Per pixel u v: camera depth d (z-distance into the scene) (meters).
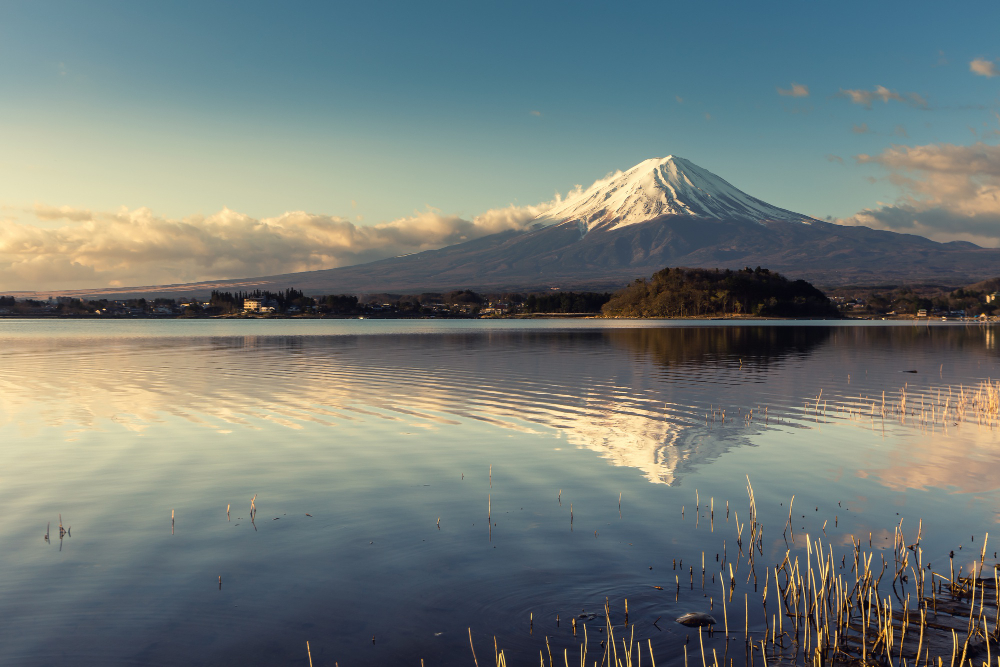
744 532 13.28
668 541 12.80
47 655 8.91
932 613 9.80
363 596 10.55
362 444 21.70
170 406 29.72
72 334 119.00
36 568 11.60
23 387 36.66
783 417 26.69
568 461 19.31
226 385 37.50
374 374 43.28
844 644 8.99
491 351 65.75
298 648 9.08
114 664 8.71
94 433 23.47
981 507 14.79
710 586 10.83
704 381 39.00
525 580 11.08
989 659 8.48
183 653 8.98
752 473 17.88
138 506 15.10
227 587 10.88
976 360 53.66
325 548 12.49
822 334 104.62
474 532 13.31
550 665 8.58
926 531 13.27
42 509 14.86
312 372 44.59
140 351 67.88
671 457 19.81
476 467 18.59
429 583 10.98
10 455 20.11
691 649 8.94
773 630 9.38
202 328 158.62
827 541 12.77
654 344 77.31
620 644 9.09
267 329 147.25
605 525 13.70
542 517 14.21
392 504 15.18
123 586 10.91
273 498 15.65
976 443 21.66
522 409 28.73
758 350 66.44
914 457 19.67
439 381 39.19
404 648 9.05
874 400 31.20
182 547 12.58
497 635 9.35
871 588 10.62
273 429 24.19
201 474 17.88
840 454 20.12
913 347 70.69
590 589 10.75
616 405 29.83
